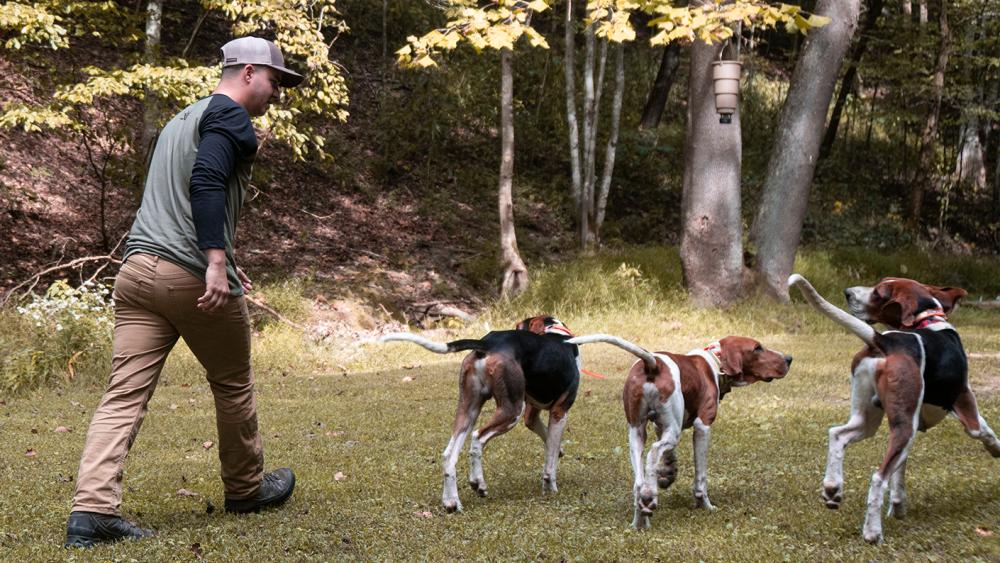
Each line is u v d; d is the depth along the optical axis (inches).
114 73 451.5
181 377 389.7
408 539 162.6
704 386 183.3
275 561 148.5
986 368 382.6
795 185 624.4
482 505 190.4
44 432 274.4
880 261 777.6
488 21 331.9
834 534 164.4
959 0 900.6
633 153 898.1
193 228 157.1
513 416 191.9
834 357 423.2
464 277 667.4
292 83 172.7
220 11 829.8
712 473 217.8
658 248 705.0
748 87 1007.0
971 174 1018.1
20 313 407.2
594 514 182.5
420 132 828.6
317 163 762.8
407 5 906.7
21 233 563.5
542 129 901.2
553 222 786.8
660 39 319.0
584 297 583.5
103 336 391.9
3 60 628.1
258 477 179.0
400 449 250.8
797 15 304.3
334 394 358.9
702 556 151.5
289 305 532.7
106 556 147.6
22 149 626.2
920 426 177.8
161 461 233.0
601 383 372.5
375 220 725.3
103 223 552.7
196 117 158.9
